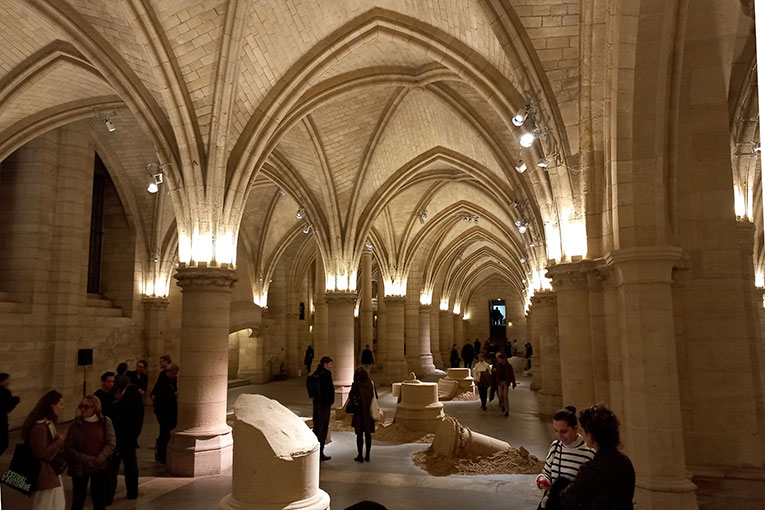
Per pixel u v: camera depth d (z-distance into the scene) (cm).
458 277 3712
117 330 1731
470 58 1027
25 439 507
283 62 1060
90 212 1595
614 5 673
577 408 847
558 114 875
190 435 917
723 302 696
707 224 710
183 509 711
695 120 723
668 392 622
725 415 684
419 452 984
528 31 855
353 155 1617
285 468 497
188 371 965
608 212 741
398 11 1044
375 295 4144
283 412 564
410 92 1452
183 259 1011
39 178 1448
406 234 2386
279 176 1672
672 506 595
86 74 1177
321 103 1226
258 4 938
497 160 1398
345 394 1641
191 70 970
